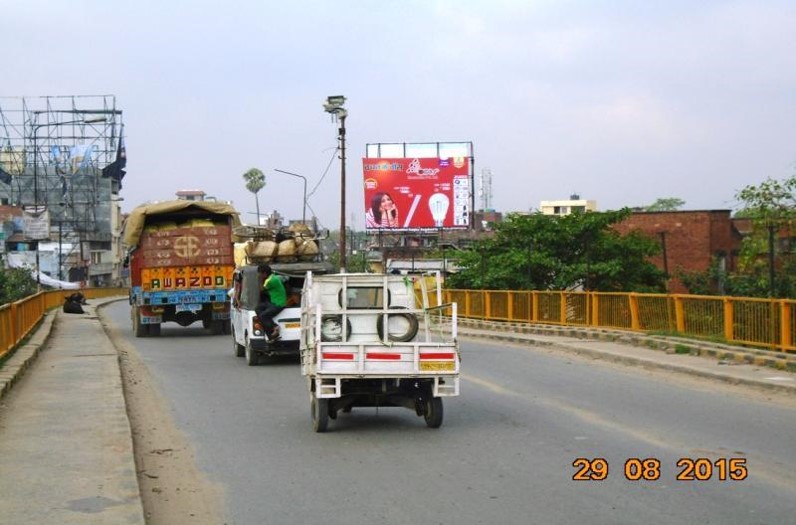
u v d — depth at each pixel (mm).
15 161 87750
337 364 10969
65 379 16359
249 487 8453
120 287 95062
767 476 8398
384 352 11008
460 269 42500
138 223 28781
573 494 7859
